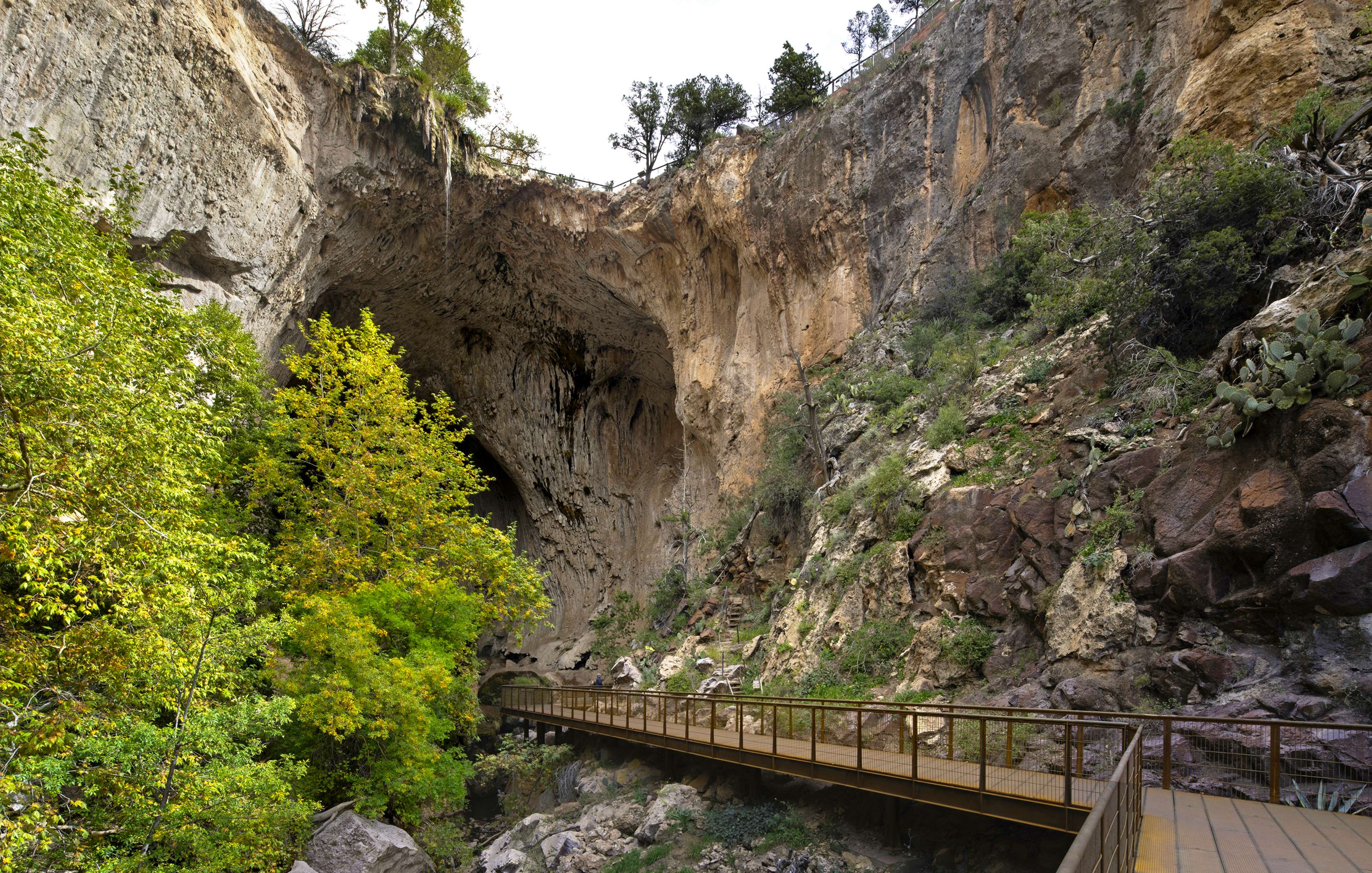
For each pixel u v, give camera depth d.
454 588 17.89
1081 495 13.55
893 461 19.41
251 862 10.59
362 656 13.49
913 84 29.42
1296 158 14.08
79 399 9.15
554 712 22.58
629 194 36.81
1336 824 6.92
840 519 20.86
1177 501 11.77
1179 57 20.77
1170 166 15.96
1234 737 8.95
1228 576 10.55
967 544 15.30
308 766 13.92
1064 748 9.00
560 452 44.66
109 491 9.46
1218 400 12.42
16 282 9.11
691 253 35.50
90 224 14.94
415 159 33.22
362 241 34.06
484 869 14.55
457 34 36.34
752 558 26.80
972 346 22.61
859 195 29.94
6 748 8.68
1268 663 9.68
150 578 9.68
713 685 20.09
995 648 13.66
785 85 33.94
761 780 13.90
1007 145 25.38
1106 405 15.21
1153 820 7.05
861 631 16.66
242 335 20.81
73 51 21.66
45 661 9.26
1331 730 8.34
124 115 23.06
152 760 9.59
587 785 17.09
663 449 44.59
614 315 41.03
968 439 17.98
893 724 13.22
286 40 29.17
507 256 39.41
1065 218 20.53
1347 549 9.20
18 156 14.03
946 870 9.84
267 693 15.05
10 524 8.47
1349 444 9.53
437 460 19.78
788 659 18.28
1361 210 12.95
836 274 30.20
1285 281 12.91
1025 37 25.56
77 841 8.85
